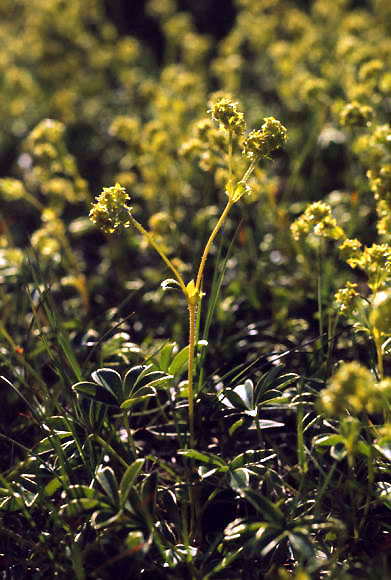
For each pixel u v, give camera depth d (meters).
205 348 0.47
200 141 0.58
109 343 0.52
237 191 0.43
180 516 0.45
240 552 0.41
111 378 0.44
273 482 0.43
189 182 0.77
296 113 0.85
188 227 0.69
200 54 1.00
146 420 0.51
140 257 0.70
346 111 0.53
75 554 0.40
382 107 0.70
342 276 0.58
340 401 0.37
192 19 1.31
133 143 0.69
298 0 1.23
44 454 0.45
